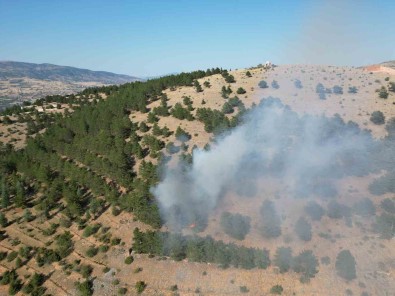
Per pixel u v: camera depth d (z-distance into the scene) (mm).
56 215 91438
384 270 67375
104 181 93562
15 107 166125
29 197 98625
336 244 72812
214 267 71750
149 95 142250
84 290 70875
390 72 156625
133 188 90938
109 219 86375
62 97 174750
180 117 117562
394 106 119750
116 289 71312
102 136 107750
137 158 101875
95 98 162250
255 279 68625
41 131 137625
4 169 108125
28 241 84875
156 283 71062
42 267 78438
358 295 63906
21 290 74250
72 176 98688
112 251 78625
